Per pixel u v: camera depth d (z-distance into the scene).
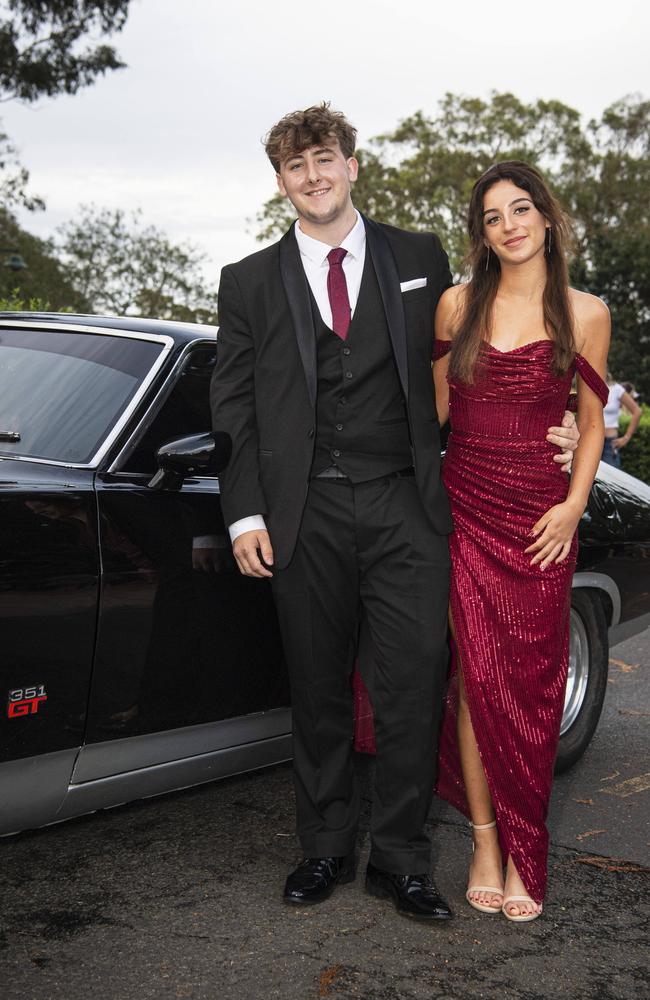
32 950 2.34
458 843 3.08
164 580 2.60
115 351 2.93
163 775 2.75
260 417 2.56
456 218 48.44
